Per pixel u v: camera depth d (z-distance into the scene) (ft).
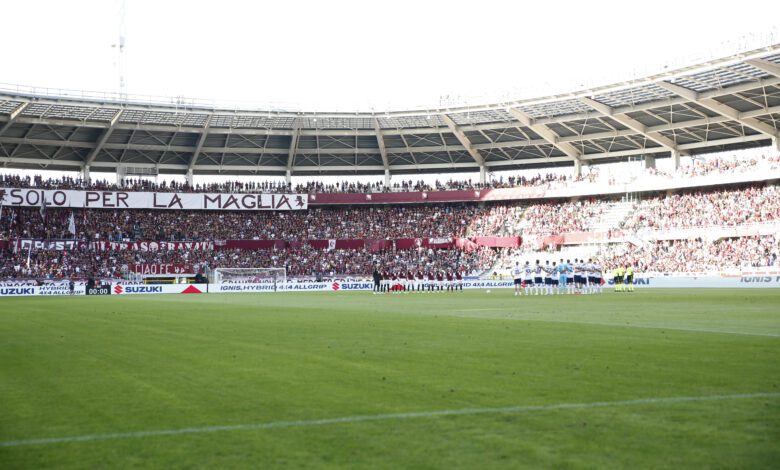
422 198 321.52
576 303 134.31
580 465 24.32
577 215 306.55
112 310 123.13
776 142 258.37
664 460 24.71
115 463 25.36
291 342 63.57
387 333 71.61
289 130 305.94
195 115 285.43
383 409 33.40
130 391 39.04
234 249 303.48
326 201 318.24
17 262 267.39
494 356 51.72
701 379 40.47
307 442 27.73
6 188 276.21
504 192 316.40
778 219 252.21
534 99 274.16
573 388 38.11
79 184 295.07
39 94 250.37
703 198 280.10
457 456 25.59
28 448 27.37
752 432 28.27
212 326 83.35
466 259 306.76
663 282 250.98
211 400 36.11
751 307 113.80
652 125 278.05
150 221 302.45
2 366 49.70
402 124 306.55
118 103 264.72
